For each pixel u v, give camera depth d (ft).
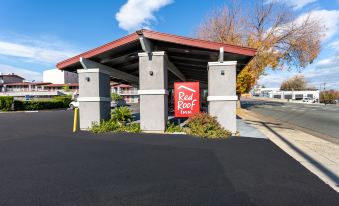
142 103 32.45
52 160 19.47
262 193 13.26
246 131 34.06
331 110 91.81
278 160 19.40
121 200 12.47
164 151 22.18
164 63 32.86
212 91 31.73
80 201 12.35
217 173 16.38
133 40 31.78
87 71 34.96
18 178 15.52
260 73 93.56
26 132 33.81
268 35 95.81
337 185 14.40
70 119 55.21
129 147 23.79
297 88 317.22
